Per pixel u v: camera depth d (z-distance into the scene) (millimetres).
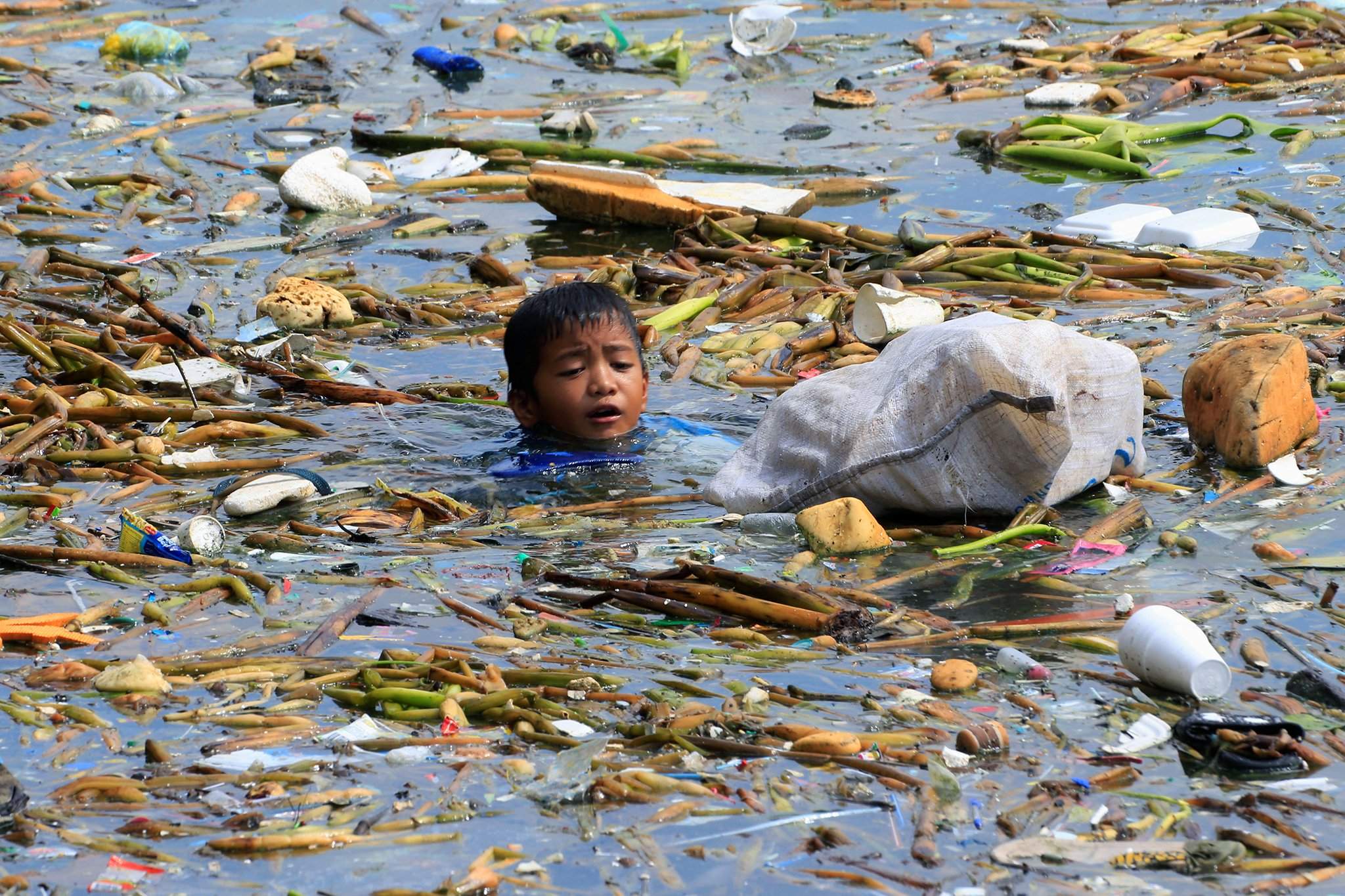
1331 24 50062
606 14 59844
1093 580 16312
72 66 53406
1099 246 32031
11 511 19094
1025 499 18078
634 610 15891
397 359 26875
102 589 16547
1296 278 29234
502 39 56781
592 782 12219
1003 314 27484
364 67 53781
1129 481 19391
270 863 11227
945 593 16141
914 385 18250
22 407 22906
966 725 13078
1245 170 37719
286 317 28281
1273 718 13070
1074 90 44781
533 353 21516
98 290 30625
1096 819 11641
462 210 38250
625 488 20125
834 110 46844
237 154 43031
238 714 13547
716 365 25578
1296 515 18062
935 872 11000
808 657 14547
